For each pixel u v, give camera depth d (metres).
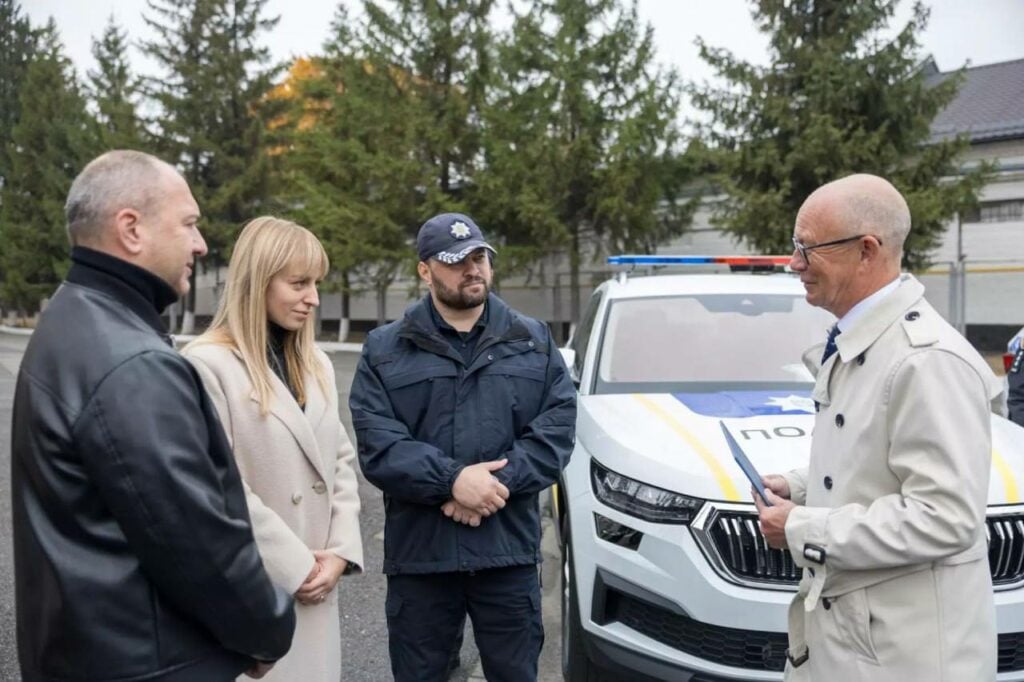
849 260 1.88
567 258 19.72
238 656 1.62
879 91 15.04
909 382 1.72
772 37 15.84
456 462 2.63
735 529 2.75
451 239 2.67
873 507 1.74
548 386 2.86
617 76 18.06
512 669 2.79
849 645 1.80
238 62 27.42
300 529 2.32
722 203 16.70
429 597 2.73
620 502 3.03
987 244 18.28
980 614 1.78
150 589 1.47
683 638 2.80
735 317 4.27
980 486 1.67
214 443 1.60
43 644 1.44
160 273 1.64
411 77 20.81
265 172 26.98
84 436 1.41
